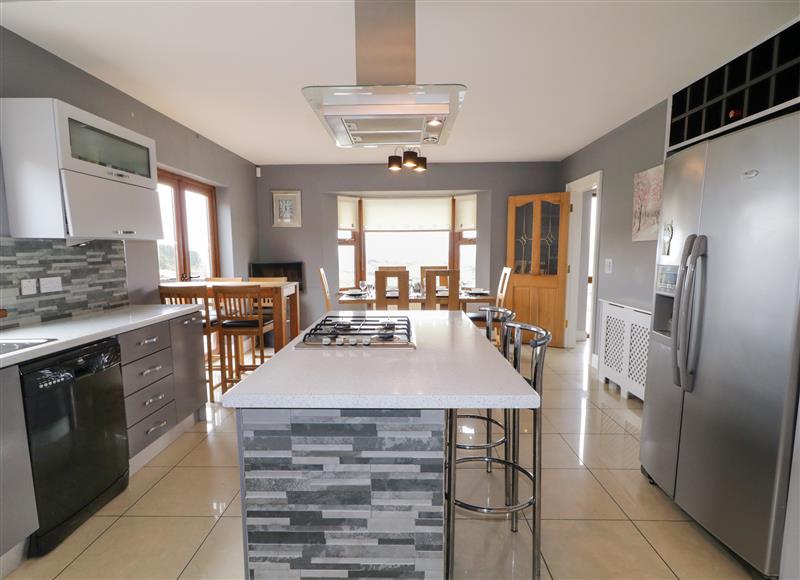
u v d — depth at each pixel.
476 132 4.25
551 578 1.65
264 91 3.12
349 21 2.18
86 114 2.26
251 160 5.53
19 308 2.22
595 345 4.47
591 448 2.71
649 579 1.65
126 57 2.57
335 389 1.27
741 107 1.94
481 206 5.95
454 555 1.77
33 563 1.72
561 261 5.28
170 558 1.75
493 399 1.22
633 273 3.74
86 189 2.25
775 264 1.49
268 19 2.15
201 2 1.99
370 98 1.59
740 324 1.63
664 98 3.27
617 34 2.31
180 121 3.85
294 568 1.36
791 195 1.43
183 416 2.87
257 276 5.63
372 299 4.54
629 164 3.84
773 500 1.51
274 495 1.33
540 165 5.70
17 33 2.27
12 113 2.09
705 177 1.82
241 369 3.80
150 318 2.49
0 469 1.57
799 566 1.46
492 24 2.20
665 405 2.11
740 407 1.64
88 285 2.69
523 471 1.70
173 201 4.20
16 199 2.13
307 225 5.87
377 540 1.34
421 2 1.99
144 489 2.26
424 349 1.78
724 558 1.76
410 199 6.52
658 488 2.26
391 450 1.30
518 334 1.96
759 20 2.16
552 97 3.27
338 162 5.69
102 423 2.08
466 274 6.52
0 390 1.56
